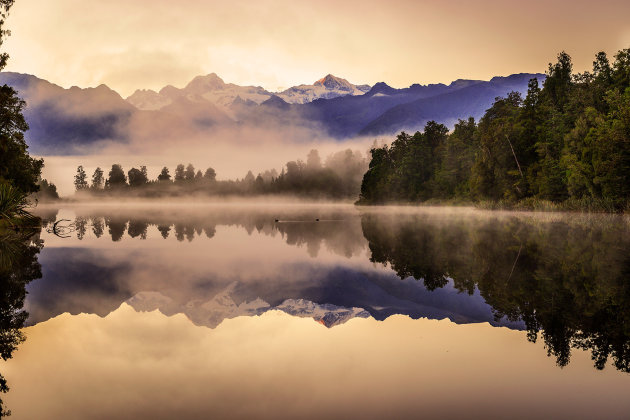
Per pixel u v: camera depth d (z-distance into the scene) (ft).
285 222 187.73
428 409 18.93
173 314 36.81
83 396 20.47
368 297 43.16
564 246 81.61
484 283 48.70
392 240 100.58
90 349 27.48
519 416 18.34
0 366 24.45
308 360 25.04
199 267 64.34
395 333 30.66
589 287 44.83
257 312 37.37
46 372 23.59
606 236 102.78
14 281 53.16
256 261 70.54
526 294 42.52
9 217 142.31
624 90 208.33
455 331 31.09
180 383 21.81
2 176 172.04
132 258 74.49
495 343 28.04
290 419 18.07
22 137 182.39
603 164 176.96
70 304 40.81
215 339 29.50
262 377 22.53
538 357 25.43
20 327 33.09
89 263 68.49
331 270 60.75
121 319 35.19
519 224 150.30
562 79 267.18
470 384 21.53
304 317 35.63
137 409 19.08
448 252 76.07
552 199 231.91
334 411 18.75
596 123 199.62
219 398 20.08
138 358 25.61
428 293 44.42
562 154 224.74
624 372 23.03
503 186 266.57
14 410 19.10
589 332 30.19
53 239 110.32
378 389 20.97
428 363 24.54
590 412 18.63
